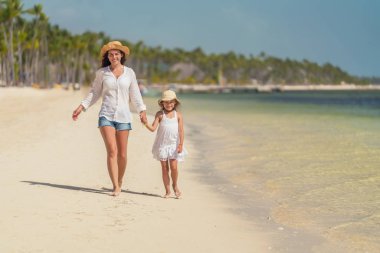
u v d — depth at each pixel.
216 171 13.35
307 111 46.41
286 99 102.00
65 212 7.78
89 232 6.84
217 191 10.65
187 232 7.24
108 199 8.88
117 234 6.84
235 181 11.88
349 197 10.06
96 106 40.66
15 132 19.25
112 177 9.19
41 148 14.98
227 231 7.49
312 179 11.97
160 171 12.45
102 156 13.99
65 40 133.62
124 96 9.16
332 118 34.88
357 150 16.84
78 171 11.57
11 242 6.28
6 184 9.69
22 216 7.45
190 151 17.53
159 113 9.41
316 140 20.06
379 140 19.80
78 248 6.19
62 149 14.98
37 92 79.38
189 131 25.77
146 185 10.67
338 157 15.34
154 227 7.33
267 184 11.46
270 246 6.88
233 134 23.66
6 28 100.81
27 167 11.76
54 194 8.98
